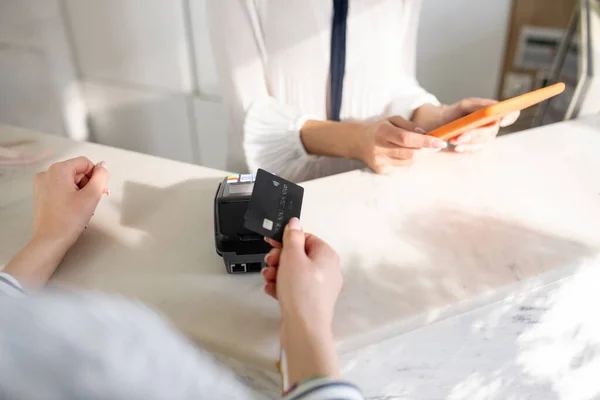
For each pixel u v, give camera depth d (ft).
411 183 2.58
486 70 5.54
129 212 2.42
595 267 2.10
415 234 2.21
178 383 0.99
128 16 5.74
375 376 1.88
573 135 3.03
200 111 5.97
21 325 0.83
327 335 1.48
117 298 1.04
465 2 5.24
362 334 1.71
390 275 1.97
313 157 3.21
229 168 3.65
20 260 1.93
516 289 1.95
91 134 6.97
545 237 2.18
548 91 2.42
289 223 1.79
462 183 2.57
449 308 1.84
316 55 3.20
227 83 3.28
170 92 6.03
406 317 1.78
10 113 7.03
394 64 3.47
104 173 2.31
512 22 5.18
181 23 5.49
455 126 2.51
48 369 0.82
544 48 5.14
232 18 3.05
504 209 2.36
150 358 0.95
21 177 2.77
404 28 3.44
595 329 2.35
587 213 2.34
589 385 2.57
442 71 5.67
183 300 1.89
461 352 2.01
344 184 2.57
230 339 1.72
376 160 2.62
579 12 3.95
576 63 4.05
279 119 3.17
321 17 3.11
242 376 1.79
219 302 1.88
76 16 6.07
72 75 6.51
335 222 2.29
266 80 3.35
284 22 3.10
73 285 1.97
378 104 3.45
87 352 0.86
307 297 1.55
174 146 6.45
